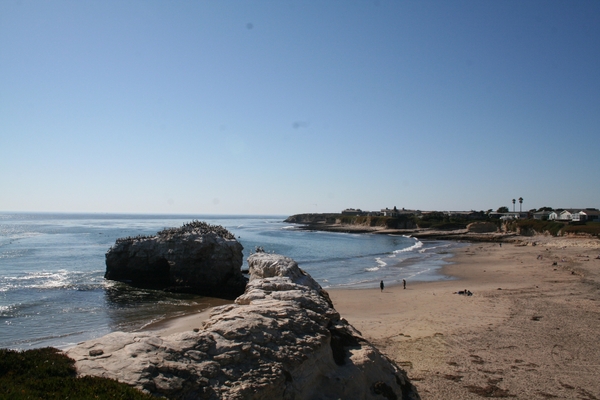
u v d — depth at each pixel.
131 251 46.91
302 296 15.04
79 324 27.53
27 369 8.52
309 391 11.16
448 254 80.81
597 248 78.94
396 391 12.65
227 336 11.05
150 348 9.84
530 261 63.59
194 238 44.72
